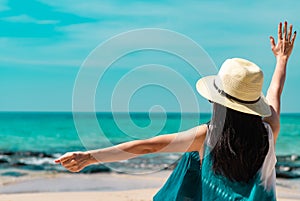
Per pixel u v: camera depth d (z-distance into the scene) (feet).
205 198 10.01
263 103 10.12
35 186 38.17
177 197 10.34
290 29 11.55
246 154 9.73
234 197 9.80
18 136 124.88
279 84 11.33
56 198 31.48
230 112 9.75
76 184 39.19
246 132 9.73
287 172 52.39
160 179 40.86
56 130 149.59
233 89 9.73
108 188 36.91
